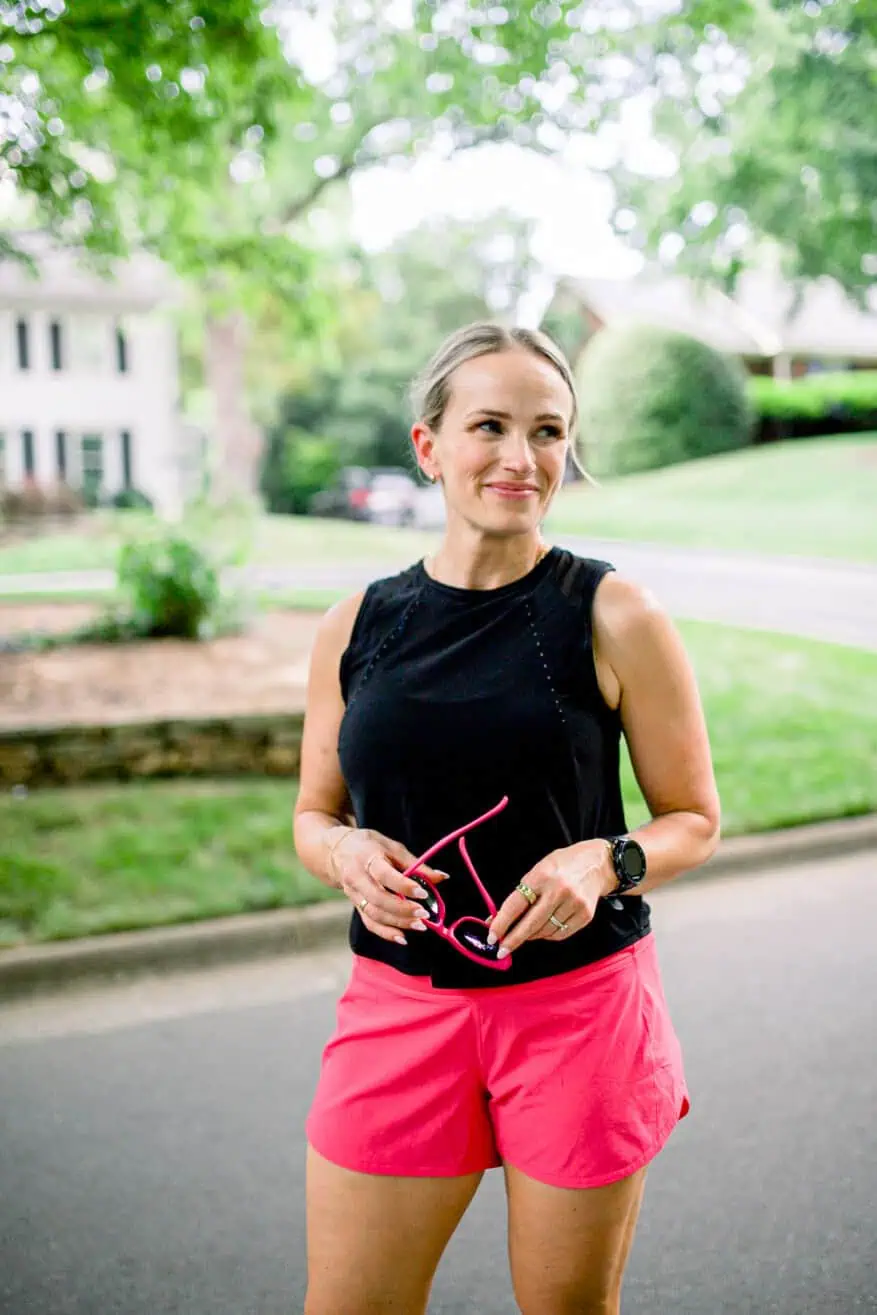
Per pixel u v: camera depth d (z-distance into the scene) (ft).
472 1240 10.26
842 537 69.62
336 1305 5.84
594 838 5.77
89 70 26.94
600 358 104.88
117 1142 11.79
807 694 30.81
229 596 37.45
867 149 38.75
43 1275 9.78
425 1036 5.70
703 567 61.16
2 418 116.67
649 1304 9.29
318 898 17.65
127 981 15.81
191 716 23.91
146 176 33.65
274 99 30.81
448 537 6.03
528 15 32.78
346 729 5.98
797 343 124.16
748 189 41.09
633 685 5.74
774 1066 13.11
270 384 144.66
